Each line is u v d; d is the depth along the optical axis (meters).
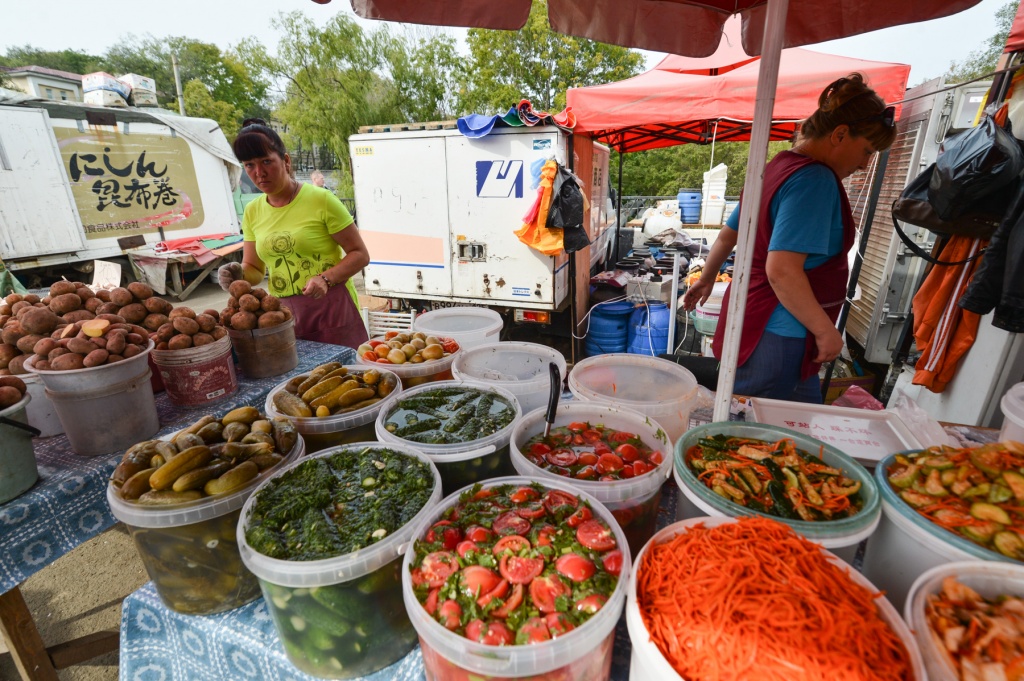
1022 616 0.72
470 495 1.11
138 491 1.07
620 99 4.54
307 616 0.91
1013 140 2.26
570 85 20.75
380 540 0.94
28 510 1.30
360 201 5.32
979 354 2.81
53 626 2.53
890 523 0.97
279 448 1.27
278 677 1.04
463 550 0.91
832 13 2.07
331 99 15.85
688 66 4.66
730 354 1.38
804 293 1.79
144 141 9.50
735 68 4.56
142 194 9.55
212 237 11.04
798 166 1.79
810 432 1.53
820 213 1.73
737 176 19.98
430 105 18.12
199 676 1.18
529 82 20.66
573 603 0.81
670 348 4.76
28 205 7.84
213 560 1.09
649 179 21.55
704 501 0.99
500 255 5.01
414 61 17.80
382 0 1.78
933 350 3.03
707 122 5.82
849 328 5.02
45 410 1.65
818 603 0.70
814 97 4.12
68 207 8.33
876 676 0.63
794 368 2.06
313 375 1.69
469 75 20.30
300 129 16.00
